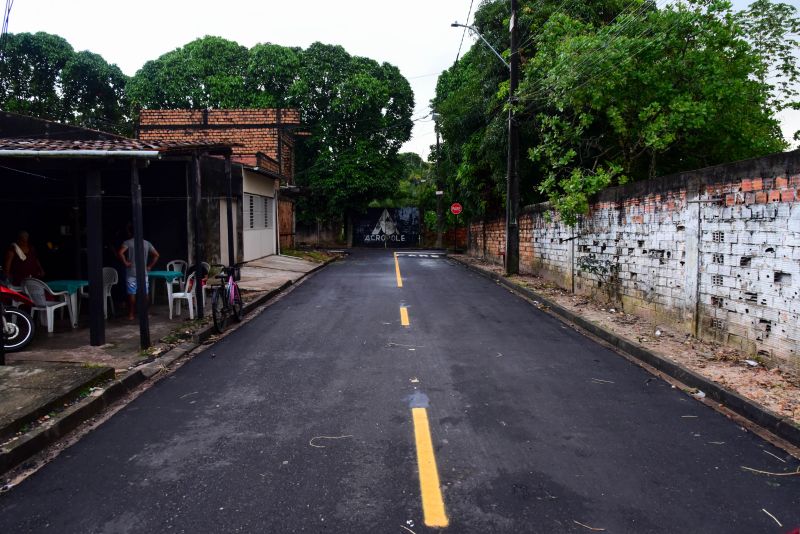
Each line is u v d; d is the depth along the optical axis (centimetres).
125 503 357
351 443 448
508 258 1741
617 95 1151
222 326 920
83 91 3250
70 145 722
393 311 1109
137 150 704
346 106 3406
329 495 365
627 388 599
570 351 771
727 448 441
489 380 625
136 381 620
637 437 462
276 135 2748
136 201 741
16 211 1145
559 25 1324
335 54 3516
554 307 1123
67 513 346
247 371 670
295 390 591
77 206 1198
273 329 932
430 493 366
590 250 1195
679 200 818
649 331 846
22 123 1013
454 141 2359
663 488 374
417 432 470
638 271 962
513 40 1606
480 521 333
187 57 3247
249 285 1432
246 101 3256
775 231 610
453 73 3234
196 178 959
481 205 2322
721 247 715
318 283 1631
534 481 383
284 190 2612
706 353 699
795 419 470
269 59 3300
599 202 1142
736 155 1205
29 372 585
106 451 438
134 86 3172
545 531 322
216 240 1560
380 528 326
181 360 729
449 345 805
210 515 341
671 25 1093
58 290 909
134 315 992
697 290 772
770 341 623
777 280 609
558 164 1266
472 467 404
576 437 461
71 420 487
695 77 1120
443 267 2250
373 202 4244
